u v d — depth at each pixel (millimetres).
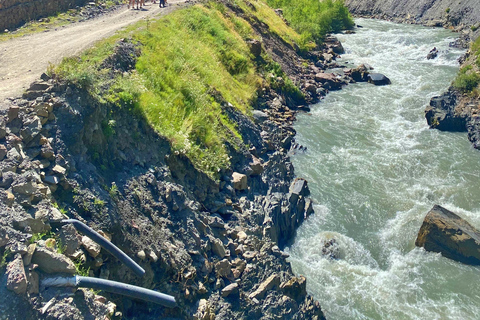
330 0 59031
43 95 12906
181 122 18703
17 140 11219
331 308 16109
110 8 33281
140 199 13555
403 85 36500
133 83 17219
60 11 29500
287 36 43594
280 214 19156
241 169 19812
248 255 15211
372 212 21203
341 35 53031
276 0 59156
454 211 21625
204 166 17734
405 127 29547
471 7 56219
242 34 35594
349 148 26438
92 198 11852
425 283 17688
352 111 31703
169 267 12609
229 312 13344
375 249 19250
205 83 23578
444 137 28438
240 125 22859
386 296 16906
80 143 12719
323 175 23625
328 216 20750
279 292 14797
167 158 15938
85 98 13609
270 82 31547
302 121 29500
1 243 8766
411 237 19859
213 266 13984
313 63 41500
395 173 24219
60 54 18922
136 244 12148
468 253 18625
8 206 9586
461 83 31469
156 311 11680
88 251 10523
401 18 65250
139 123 15977
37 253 9109
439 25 58750
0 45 20594
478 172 24656
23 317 8320
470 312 16531
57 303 8789
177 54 24141
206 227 14984
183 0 39844
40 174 11078
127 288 9203
